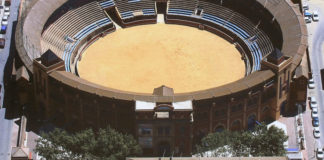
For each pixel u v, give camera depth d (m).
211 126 137.50
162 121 128.88
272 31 161.00
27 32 151.38
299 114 145.12
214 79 156.25
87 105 135.00
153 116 128.00
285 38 148.88
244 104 136.62
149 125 129.62
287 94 143.12
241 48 165.62
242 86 133.75
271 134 126.44
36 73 139.00
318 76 156.75
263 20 164.75
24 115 143.25
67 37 163.00
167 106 126.38
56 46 159.00
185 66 160.88
